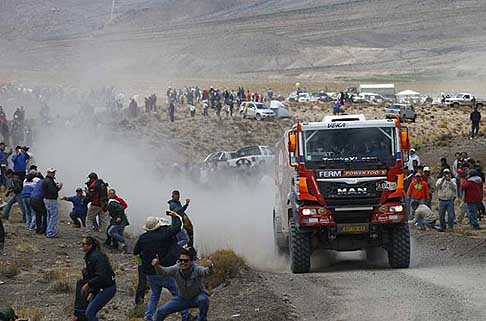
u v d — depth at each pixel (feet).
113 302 64.85
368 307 57.52
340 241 78.02
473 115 221.05
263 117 286.66
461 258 82.89
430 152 203.62
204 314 49.16
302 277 73.92
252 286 66.39
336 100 357.00
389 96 454.81
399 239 76.79
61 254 88.28
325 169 76.02
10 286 72.33
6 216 109.60
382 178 75.82
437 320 52.19
